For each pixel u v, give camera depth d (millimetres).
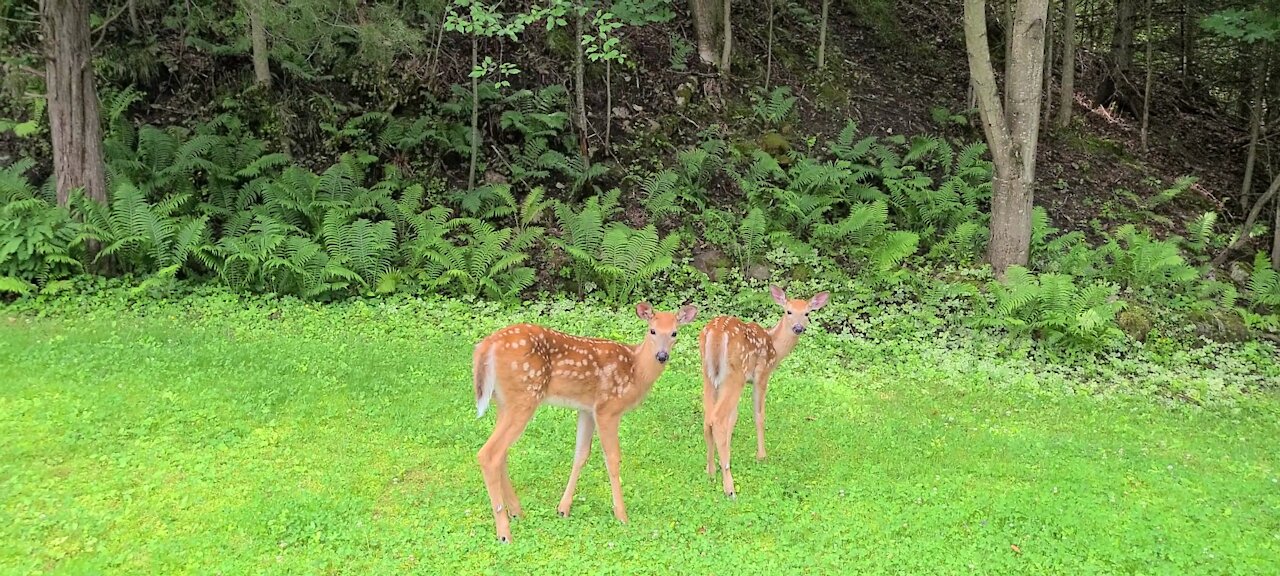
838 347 9086
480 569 4391
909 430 6828
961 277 10789
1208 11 16344
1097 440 6852
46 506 4668
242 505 4820
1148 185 14633
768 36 15477
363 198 10781
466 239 10633
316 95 12102
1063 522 5172
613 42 10758
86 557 4230
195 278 9586
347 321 8898
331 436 5930
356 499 5016
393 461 5605
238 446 5637
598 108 13367
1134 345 9383
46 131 10891
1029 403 7723
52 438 5484
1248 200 14398
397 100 12359
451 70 13047
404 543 4570
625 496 5340
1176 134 16797
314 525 4660
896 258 10242
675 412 6977
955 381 8250
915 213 12164
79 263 9016
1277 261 11906
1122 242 12570
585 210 10578
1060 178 14305
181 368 6895
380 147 11984
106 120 11109
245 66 12461
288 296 9391
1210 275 11438
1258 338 9961
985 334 9430
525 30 13953
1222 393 8367
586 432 4941
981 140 14844
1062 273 10898
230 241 9406
